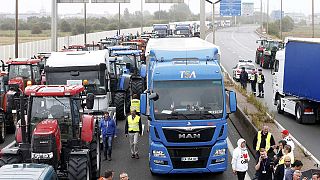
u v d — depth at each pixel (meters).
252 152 19.48
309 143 21.45
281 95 29.56
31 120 14.56
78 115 14.96
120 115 25.89
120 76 26.33
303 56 26.47
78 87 15.29
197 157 15.75
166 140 15.73
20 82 26.14
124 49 38.66
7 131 24.19
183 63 16.59
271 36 118.00
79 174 13.83
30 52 56.31
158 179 16.47
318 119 26.00
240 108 26.56
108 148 18.86
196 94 16.00
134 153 19.08
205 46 19.72
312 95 25.66
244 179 15.40
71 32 111.44
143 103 15.95
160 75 16.16
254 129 20.80
